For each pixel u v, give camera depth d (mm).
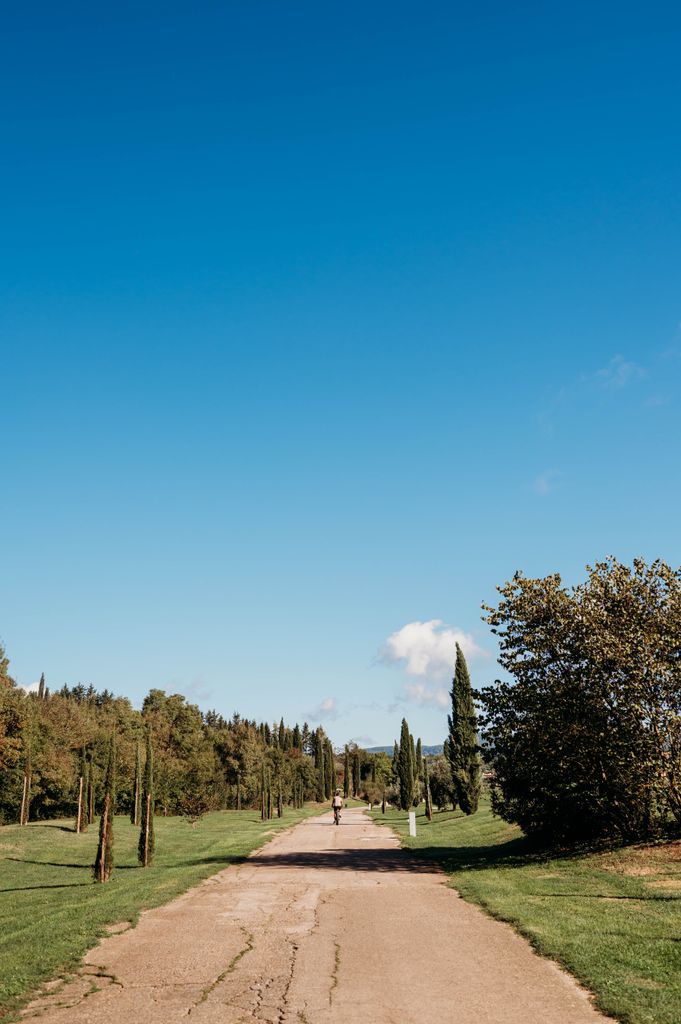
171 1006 9062
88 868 29547
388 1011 8641
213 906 16109
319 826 48281
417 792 82562
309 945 12164
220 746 100062
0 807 62156
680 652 20953
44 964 11016
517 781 24344
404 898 16516
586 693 22047
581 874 17984
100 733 72312
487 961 10727
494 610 23844
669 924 11977
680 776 20875
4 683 55094
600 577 23422
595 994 8938
